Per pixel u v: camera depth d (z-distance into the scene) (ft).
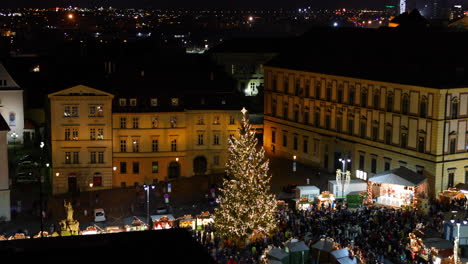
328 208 300.81
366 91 388.37
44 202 372.99
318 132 431.84
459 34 386.32
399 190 323.16
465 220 257.34
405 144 359.66
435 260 229.45
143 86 431.02
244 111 277.23
